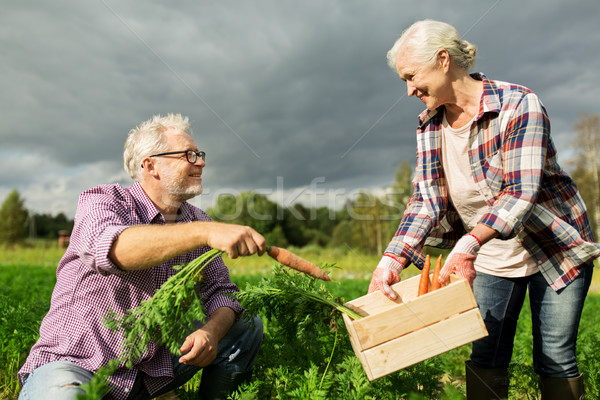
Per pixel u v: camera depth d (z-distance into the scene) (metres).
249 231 1.91
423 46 2.27
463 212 2.73
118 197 2.31
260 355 2.86
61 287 2.15
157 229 1.90
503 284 2.67
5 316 3.80
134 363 2.14
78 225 2.15
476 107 2.39
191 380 3.16
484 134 2.34
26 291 7.30
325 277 2.24
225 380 2.51
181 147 2.42
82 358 2.04
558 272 2.35
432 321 1.96
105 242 1.88
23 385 2.08
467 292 1.96
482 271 2.75
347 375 2.35
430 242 2.93
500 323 2.69
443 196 2.73
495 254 2.65
